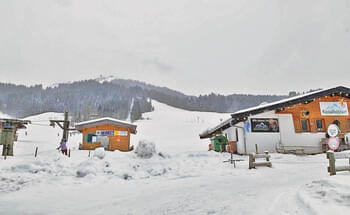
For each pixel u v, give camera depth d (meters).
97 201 6.64
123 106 171.12
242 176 9.77
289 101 19.97
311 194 5.12
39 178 9.40
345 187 4.89
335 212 3.86
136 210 5.54
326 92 20.66
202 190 7.27
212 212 4.93
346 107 21.66
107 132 26.97
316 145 20.47
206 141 46.81
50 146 33.81
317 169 10.80
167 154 15.48
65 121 25.59
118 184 9.11
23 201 6.71
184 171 11.35
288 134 20.36
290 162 14.37
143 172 10.97
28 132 65.50
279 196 5.62
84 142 26.47
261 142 19.88
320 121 21.16
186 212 5.09
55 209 5.91
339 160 14.07
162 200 6.32
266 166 12.36
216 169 11.73
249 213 4.58
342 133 20.48
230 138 23.50
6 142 17.05
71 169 10.90
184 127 87.50
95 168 10.59
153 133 70.88
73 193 7.67
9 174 9.55
